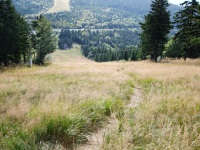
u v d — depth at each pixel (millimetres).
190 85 12156
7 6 34469
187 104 7508
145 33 43062
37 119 6074
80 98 9227
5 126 5941
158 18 38688
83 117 6488
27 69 29500
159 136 5039
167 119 6289
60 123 5758
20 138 5098
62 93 10445
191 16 34750
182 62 32719
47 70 26281
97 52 181125
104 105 8062
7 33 33875
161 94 9938
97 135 6000
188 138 4867
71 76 19438
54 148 4934
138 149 4715
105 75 19594
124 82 15195
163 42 41844
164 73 17938
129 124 6020
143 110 7211
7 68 30406
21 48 40250
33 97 10219
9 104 8219
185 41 35344
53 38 55062
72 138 5543
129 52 118750
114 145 4762
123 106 8812
